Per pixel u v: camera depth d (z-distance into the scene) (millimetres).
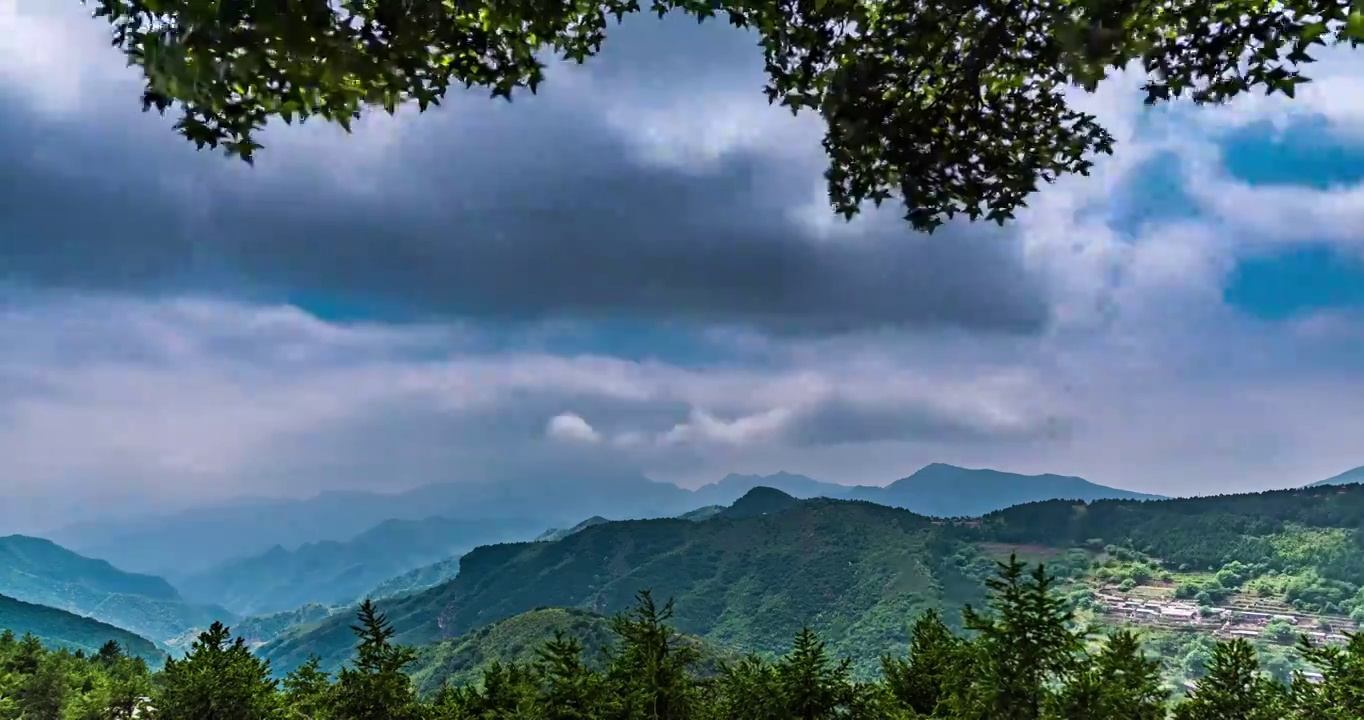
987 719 14008
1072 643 13867
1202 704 16734
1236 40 5727
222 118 5344
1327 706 17000
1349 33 5328
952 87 6738
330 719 22219
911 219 7332
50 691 63312
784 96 7074
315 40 4844
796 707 20172
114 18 4875
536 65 6785
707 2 6871
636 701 20453
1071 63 5992
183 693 22078
